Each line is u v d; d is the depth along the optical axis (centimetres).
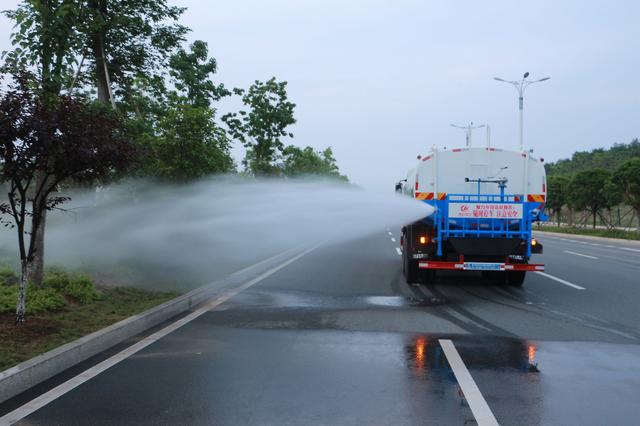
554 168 7500
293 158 3062
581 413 441
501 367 562
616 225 4684
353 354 604
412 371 545
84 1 916
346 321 779
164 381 506
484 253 1039
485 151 1070
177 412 432
